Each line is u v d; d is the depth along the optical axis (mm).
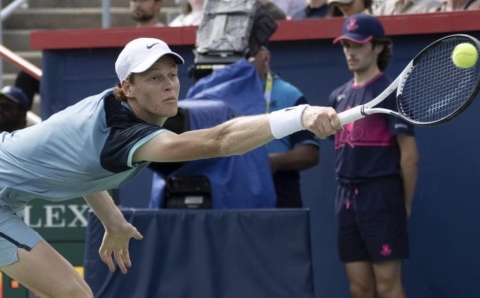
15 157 14492
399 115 12297
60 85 24344
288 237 18062
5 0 34656
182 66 23969
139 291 18359
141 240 18406
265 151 19547
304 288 17984
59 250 21578
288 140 21156
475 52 12969
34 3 34844
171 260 18359
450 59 17516
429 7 24500
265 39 21328
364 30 19656
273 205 19438
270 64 23438
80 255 21500
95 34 23891
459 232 22281
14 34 33688
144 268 18359
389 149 19641
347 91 20219
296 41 23281
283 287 18031
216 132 12438
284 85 21438
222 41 20781
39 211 21578
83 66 24234
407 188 19609
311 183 23062
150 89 13461
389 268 19484
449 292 22328
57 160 14102
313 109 12086
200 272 18281
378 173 19516
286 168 20844
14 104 23766
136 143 12914
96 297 18406
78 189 14500
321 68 23188
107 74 24141
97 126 13531
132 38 23797
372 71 19922
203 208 18953
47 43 24156
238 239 18188
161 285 18375
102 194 15648
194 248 18312
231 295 18188
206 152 12438
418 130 22422
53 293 14727
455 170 22297
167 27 23656
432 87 17828
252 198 19078
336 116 12016
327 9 25750
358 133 19641
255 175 19234
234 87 19969
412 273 22500
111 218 15719
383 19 22453
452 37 12945
